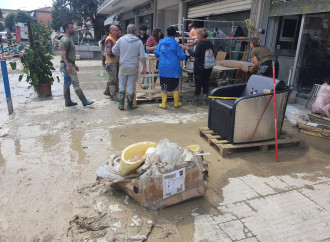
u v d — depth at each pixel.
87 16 27.41
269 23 6.79
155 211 2.65
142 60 5.79
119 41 5.67
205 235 2.36
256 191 3.01
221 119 4.11
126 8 18.77
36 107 6.18
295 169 3.52
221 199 2.86
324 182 3.21
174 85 5.99
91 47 18.91
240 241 2.30
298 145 4.21
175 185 2.66
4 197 2.84
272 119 3.98
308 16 5.78
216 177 3.29
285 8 6.19
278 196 2.92
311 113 5.30
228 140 3.97
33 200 2.79
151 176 2.56
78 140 4.31
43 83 7.15
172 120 5.38
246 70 6.27
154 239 2.31
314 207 2.75
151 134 4.61
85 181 3.15
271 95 3.85
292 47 7.17
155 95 6.69
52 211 2.63
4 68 5.43
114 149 4.00
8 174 3.28
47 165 3.51
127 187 2.75
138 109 6.11
